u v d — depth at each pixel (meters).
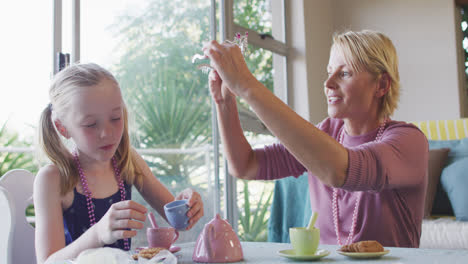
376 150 1.12
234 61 0.97
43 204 1.16
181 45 2.69
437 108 3.96
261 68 3.56
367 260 0.82
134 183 1.45
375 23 4.25
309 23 3.99
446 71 3.93
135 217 0.95
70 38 2.00
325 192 1.41
